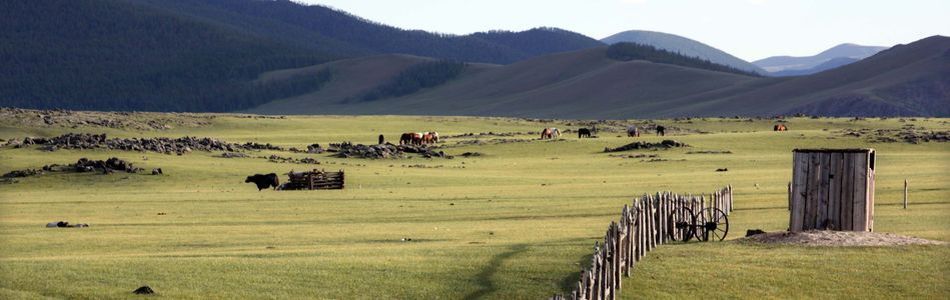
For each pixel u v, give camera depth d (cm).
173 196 6588
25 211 5491
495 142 12512
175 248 3534
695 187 6481
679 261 2839
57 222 4688
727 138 12362
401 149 11138
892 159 9294
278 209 5550
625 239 2581
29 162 8625
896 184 5956
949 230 3559
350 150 10875
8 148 9469
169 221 4850
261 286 2580
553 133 13962
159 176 8012
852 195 3200
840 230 3212
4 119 14575
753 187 6350
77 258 3092
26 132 14025
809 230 3222
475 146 12006
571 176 8356
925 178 6538
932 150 11031
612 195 5981
